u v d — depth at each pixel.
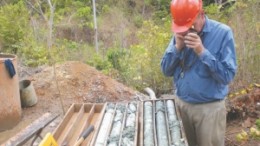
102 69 9.54
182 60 3.50
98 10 24.52
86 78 7.05
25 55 9.77
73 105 4.38
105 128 3.50
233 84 6.26
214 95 3.45
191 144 3.90
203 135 3.56
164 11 20.02
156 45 7.43
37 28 13.66
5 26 11.25
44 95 6.62
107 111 4.00
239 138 4.73
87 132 3.37
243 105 5.74
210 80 3.41
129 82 7.88
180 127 3.44
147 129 3.41
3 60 5.46
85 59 12.26
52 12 14.98
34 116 5.96
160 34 7.45
